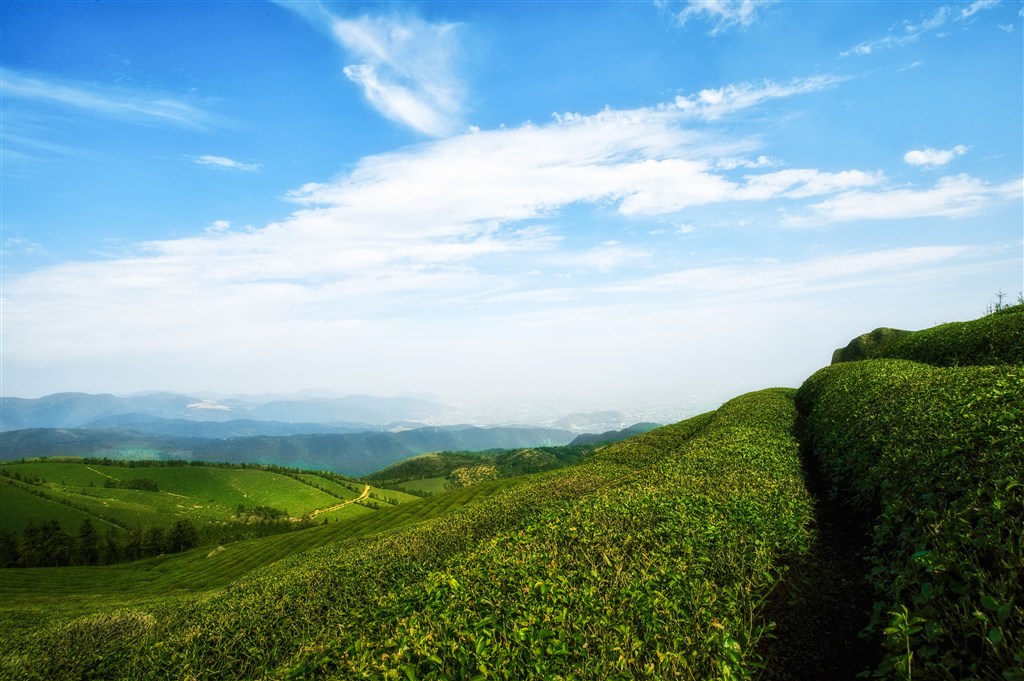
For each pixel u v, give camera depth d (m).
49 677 20.12
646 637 7.68
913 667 5.82
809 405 34.25
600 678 6.78
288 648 16.78
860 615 9.08
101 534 167.62
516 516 22.42
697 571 9.93
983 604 5.55
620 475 27.11
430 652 7.66
